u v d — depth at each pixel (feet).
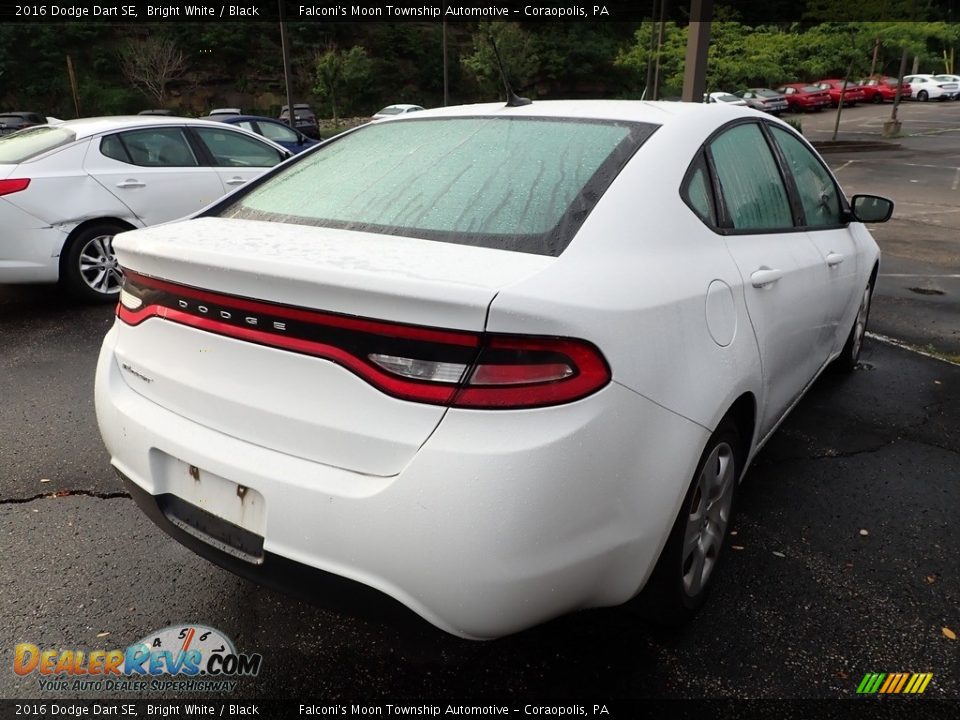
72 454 10.85
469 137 7.87
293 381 5.49
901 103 137.80
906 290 21.75
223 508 5.97
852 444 11.50
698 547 7.22
